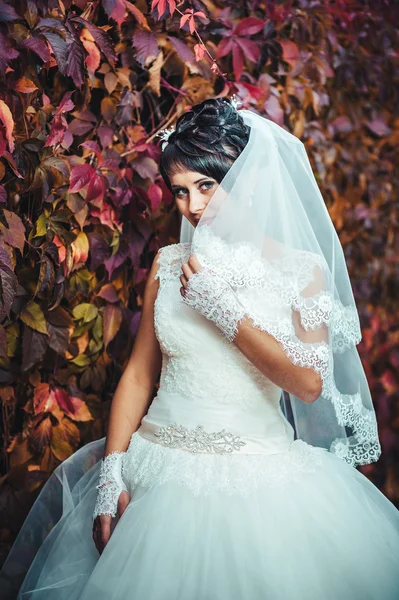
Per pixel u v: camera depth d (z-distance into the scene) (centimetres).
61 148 219
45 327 218
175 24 249
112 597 171
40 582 196
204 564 170
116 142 246
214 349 190
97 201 228
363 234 365
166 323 197
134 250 245
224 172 192
